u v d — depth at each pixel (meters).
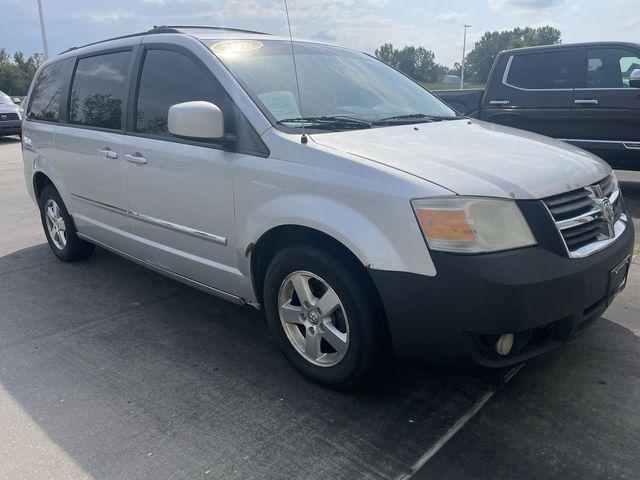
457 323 2.40
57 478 2.38
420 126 3.38
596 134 7.17
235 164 3.05
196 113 2.95
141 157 3.66
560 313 2.46
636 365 3.11
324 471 2.38
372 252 2.50
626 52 6.86
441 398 2.88
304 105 3.26
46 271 4.95
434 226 2.38
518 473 2.34
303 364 3.05
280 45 3.73
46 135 4.80
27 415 2.83
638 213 6.38
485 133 3.38
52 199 4.98
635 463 2.38
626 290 4.13
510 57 7.82
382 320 2.67
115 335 3.69
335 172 2.66
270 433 2.64
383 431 2.63
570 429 2.60
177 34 3.62
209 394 2.98
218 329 3.76
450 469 2.37
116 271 4.91
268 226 2.91
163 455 2.51
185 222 3.47
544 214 2.47
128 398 2.96
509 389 2.93
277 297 3.06
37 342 3.61
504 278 2.31
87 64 4.45
